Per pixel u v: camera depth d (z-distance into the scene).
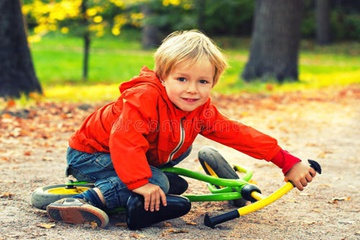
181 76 3.58
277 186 5.20
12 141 7.12
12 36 10.78
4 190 4.71
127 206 3.64
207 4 32.06
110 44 31.98
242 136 3.95
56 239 3.44
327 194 4.92
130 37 34.75
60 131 8.00
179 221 3.97
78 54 26.08
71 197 3.80
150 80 3.70
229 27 35.75
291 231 3.82
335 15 35.53
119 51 28.73
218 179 4.01
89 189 3.82
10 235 3.51
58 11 16.22
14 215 3.96
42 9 16.02
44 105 9.85
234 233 3.72
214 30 35.91
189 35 3.70
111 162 3.84
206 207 4.39
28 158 6.18
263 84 14.96
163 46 3.70
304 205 4.54
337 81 16.75
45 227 3.65
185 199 3.75
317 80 16.83
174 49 3.58
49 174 5.39
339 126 9.27
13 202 4.33
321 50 31.81
